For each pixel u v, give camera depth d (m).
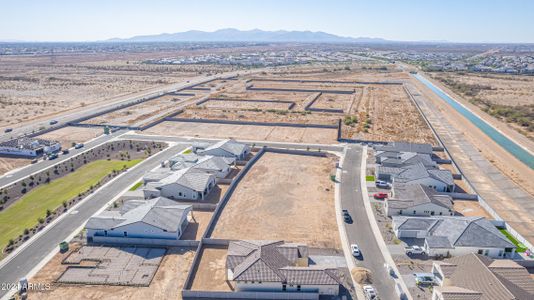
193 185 66.00
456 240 49.88
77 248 50.62
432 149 89.88
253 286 42.06
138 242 51.88
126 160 84.69
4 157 85.56
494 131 115.88
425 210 59.78
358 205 63.88
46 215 59.00
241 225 57.03
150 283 43.88
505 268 41.50
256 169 79.81
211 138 101.81
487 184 74.75
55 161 83.62
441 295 38.41
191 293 41.69
